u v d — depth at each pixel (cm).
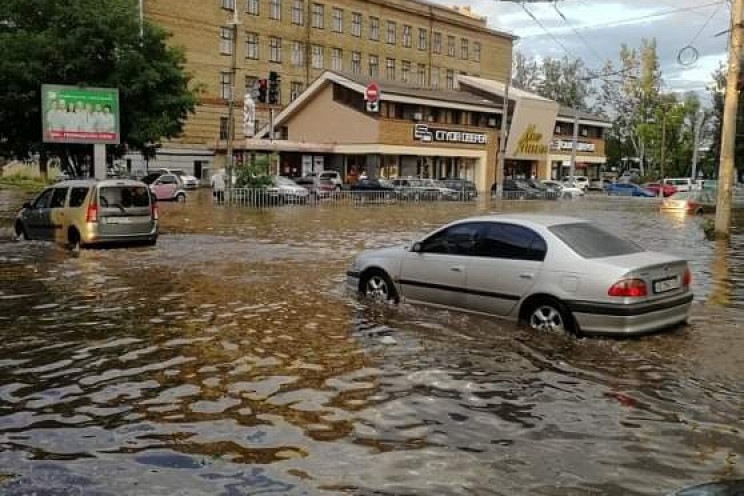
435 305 887
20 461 452
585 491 414
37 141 3269
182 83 3341
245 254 1521
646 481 427
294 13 6425
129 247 1617
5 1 3109
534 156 6100
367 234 2023
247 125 4969
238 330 803
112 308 927
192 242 1755
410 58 7506
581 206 3991
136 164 5266
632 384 613
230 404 559
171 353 706
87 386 603
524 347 721
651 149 7825
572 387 604
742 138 5756
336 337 770
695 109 7506
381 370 649
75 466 444
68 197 1598
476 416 535
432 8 7656
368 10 7038
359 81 4956
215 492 409
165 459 455
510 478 430
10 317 870
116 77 3017
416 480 427
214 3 5803
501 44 8569
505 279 805
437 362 674
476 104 5488
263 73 6209
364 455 462
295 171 5122
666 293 765
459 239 873
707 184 5909
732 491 312
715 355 702
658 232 2278
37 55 2947
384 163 5059
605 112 8575
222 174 3775
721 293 1088
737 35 1898
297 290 1064
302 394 582
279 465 447
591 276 740
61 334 784
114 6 3080
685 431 508
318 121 5212
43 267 1298
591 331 740
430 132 5191
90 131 2895
